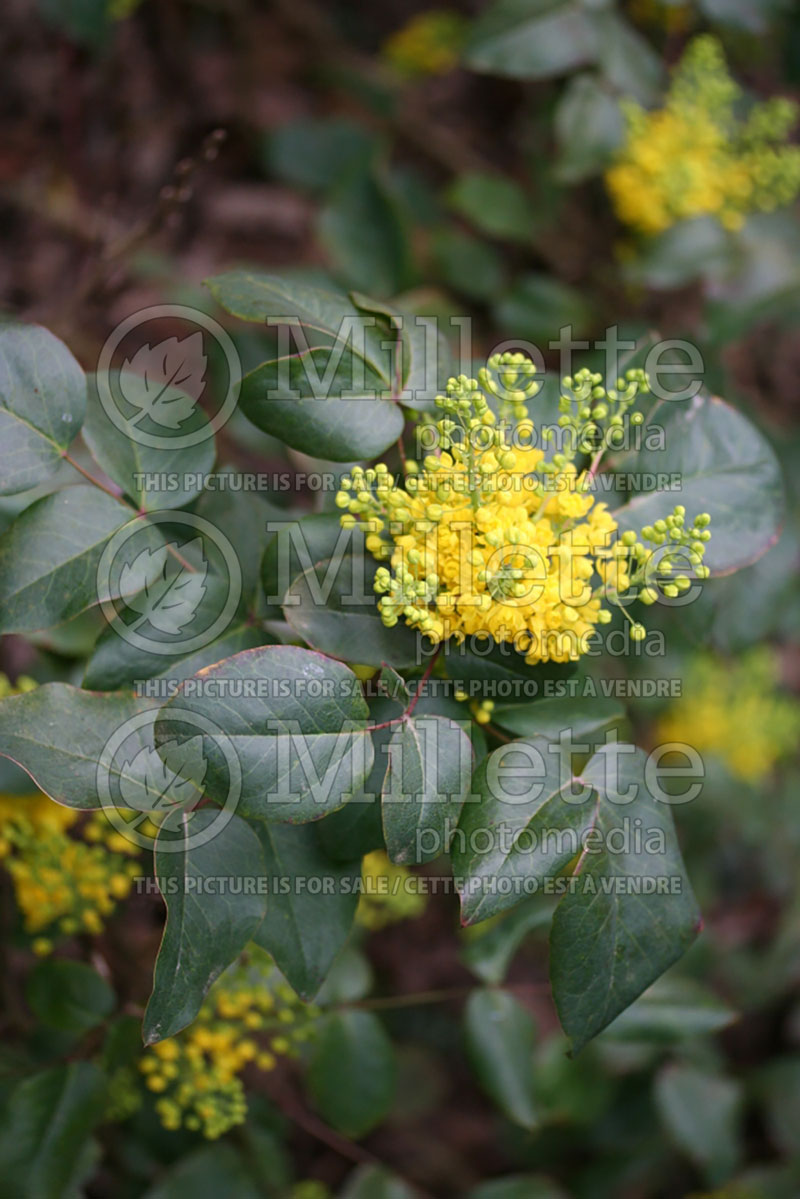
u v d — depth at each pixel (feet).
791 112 2.54
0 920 1.93
